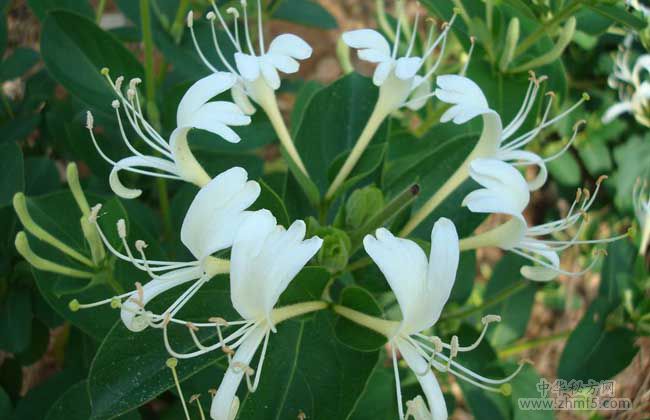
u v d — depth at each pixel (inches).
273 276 6.2
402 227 8.2
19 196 7.0
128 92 7.7
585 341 10.2
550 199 17.8
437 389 6.7
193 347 7.4
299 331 7.7
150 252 8.6
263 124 10.6
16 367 11.5
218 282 7.7
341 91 9.4
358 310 7.6
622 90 14.7
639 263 10.5
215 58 11.0
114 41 9.9
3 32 11.4
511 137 9.7
